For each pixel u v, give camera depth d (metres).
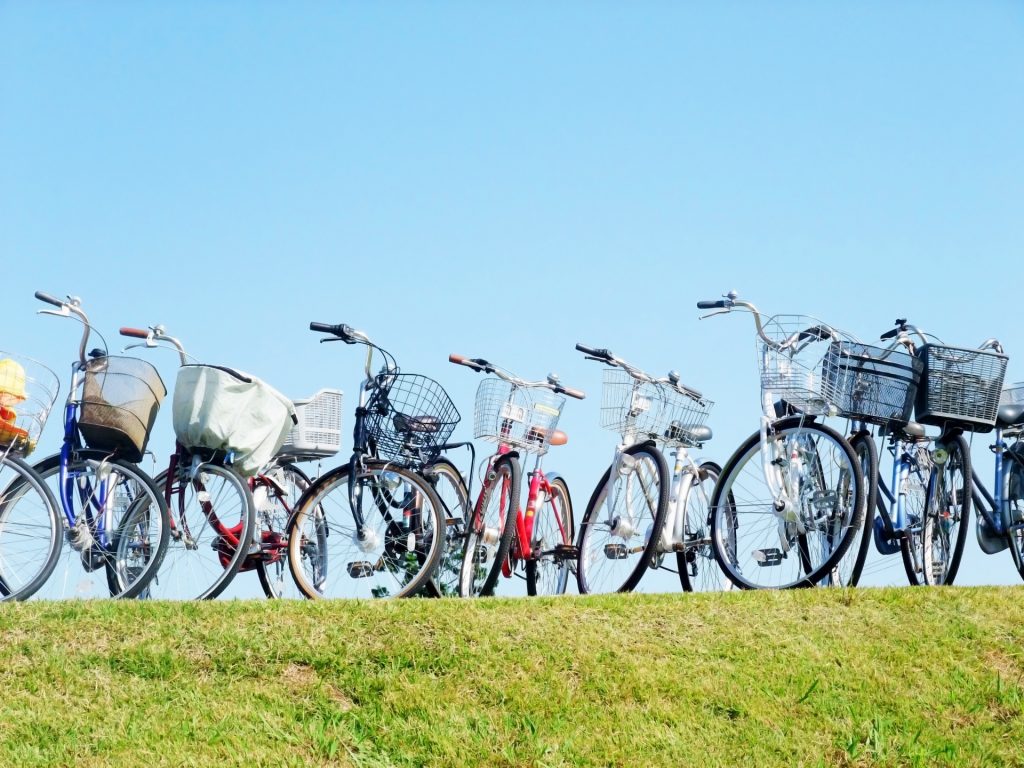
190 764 4.95
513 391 8.18
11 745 5.04
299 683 5.62
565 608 6.33
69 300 7.16
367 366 7.54
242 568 7.59
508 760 5.08
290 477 8.70
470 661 5.78
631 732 5.30
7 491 6.95
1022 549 7.98
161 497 7.12
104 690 5.48
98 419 7.09
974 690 5.72
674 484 7.80
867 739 5.29
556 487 8.41
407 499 7.50
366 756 5.10
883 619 6.34
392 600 6.38
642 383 7.99
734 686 5.66
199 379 7.36
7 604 6.18
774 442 7.18
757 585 7.14
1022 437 8.09
